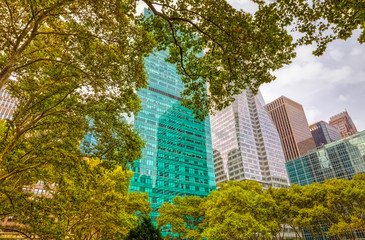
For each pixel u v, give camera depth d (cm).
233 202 3250
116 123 1363
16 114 1127
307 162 12744
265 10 918
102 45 1177
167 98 10644
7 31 1033
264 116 15088
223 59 1106
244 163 12025
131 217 2531
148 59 10781
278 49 996
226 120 14088
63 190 1458
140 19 1092
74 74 1175
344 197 3497
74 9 1011
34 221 1119
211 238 2944
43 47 1238
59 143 1281
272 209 3669
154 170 8600
